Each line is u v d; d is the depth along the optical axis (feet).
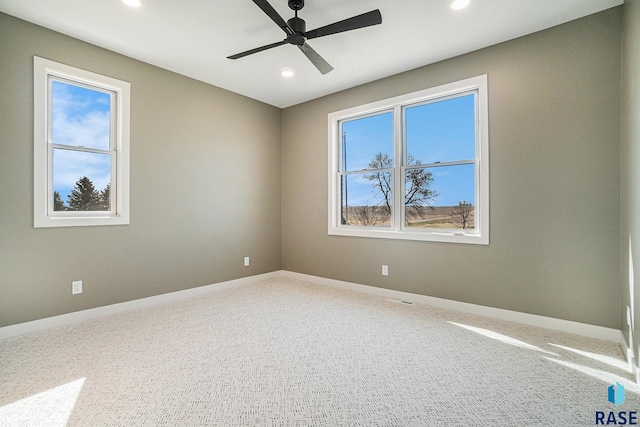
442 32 9.06
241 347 7.72
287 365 6.84
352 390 5.92
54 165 9.17
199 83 12.53
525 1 7.68
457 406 5.44
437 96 11.09
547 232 8.92
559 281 8.75
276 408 5.38
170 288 11.62
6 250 8.20
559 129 8.71
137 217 10.73
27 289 8.52
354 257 13.29
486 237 9.91
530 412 5.27
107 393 5.76
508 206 9.53
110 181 10.32
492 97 9.78
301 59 10.72
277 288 13.60
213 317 9.87
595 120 8.21
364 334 8.55
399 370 6.64
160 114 11.33
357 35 9.21
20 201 8.41
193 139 12.35
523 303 9.32
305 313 10.27
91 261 9.70
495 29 8.92
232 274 13.82
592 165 8.26
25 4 7.73
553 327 8.82
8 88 8.20
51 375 6.36
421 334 8.54
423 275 11.30
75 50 9.31
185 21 8.50
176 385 6.04
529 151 9.17
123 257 10.39
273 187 15.74
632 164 6.79
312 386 6.04
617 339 7.95
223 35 9.22
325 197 14.35
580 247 8.44
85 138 9.78
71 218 9.27
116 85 10.18
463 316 9.96
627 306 7.19
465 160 10.62
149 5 7.80
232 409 5.35
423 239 11.27
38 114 8.66
